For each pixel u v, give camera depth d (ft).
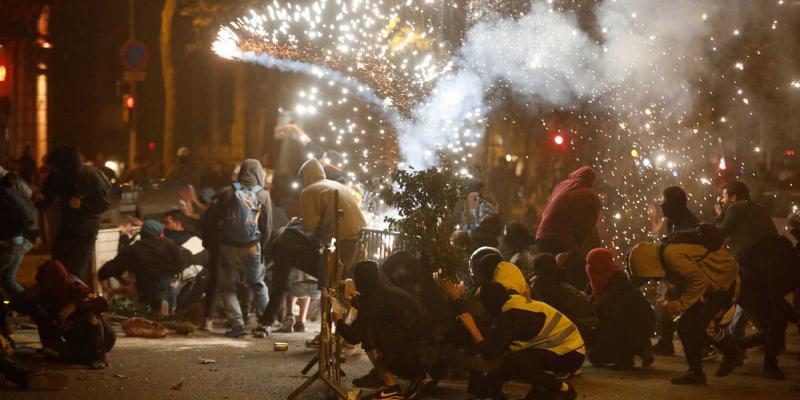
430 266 30.48
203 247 42.19
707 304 31.48
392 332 27.71
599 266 34.50
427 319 27.96
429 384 29.07
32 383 28.66
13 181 39.42
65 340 32.50
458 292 30.48
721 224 34.73
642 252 32.09
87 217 38.70
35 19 90.89
